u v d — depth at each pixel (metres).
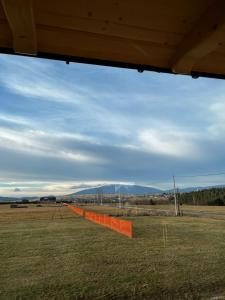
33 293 8.62
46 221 37.84
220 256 13.42
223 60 2.96
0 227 29.59
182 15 2.30
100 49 2.75
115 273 10.62
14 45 2.54
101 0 2.13
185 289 8.74
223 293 8.38
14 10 2.01
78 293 8.56
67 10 2.23
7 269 11.48
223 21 2.18
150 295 8.30
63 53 2.80
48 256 13.96
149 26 2.43
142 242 17.81
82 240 19.06
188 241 18.05
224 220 35.69
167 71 3.06
